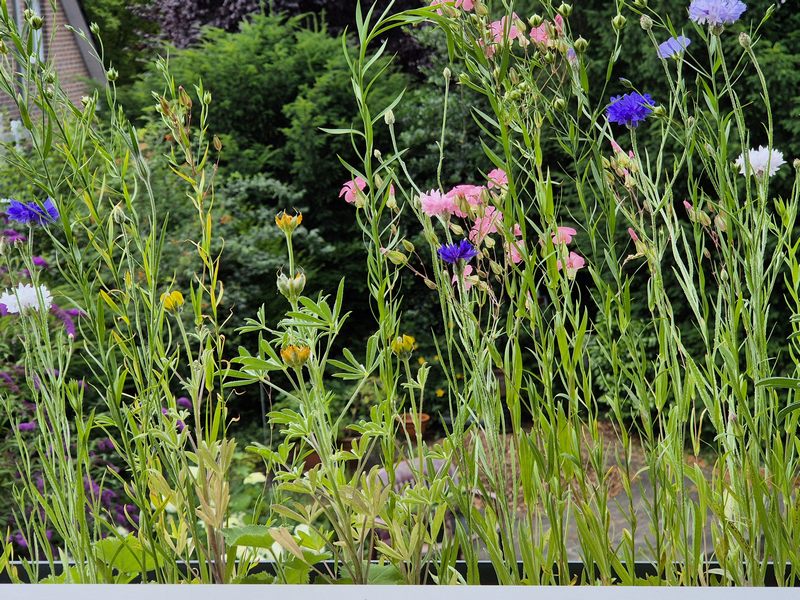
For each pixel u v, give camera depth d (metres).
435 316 5.26
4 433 2.42
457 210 1.11
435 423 4.90
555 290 1.08
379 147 5.83
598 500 1.07
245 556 1.20
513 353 1.07
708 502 1.08
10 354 2.40
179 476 1.10
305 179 5.77
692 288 1.10
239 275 4.95
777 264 1.08
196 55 5.96
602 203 1.08
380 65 6.12
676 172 1.09
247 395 4.72
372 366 1.11
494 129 5.54
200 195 1.16
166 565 1.10
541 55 1.14
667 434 1.09
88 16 7.57
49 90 1.08
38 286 1.09
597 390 3.54
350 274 5.68
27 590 0.82
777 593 0.81
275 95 5.99
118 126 1.09
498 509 1.11
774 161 1.11
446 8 1.05
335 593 0.82
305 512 1.12
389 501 1.10
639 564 1.16
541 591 0.81
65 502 1.13
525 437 1.07
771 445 1.10
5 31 0.99
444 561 1.08
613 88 4.81
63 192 3.26
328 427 1.11
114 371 1.01
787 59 4.25
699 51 4.50
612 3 4.62
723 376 1.09
